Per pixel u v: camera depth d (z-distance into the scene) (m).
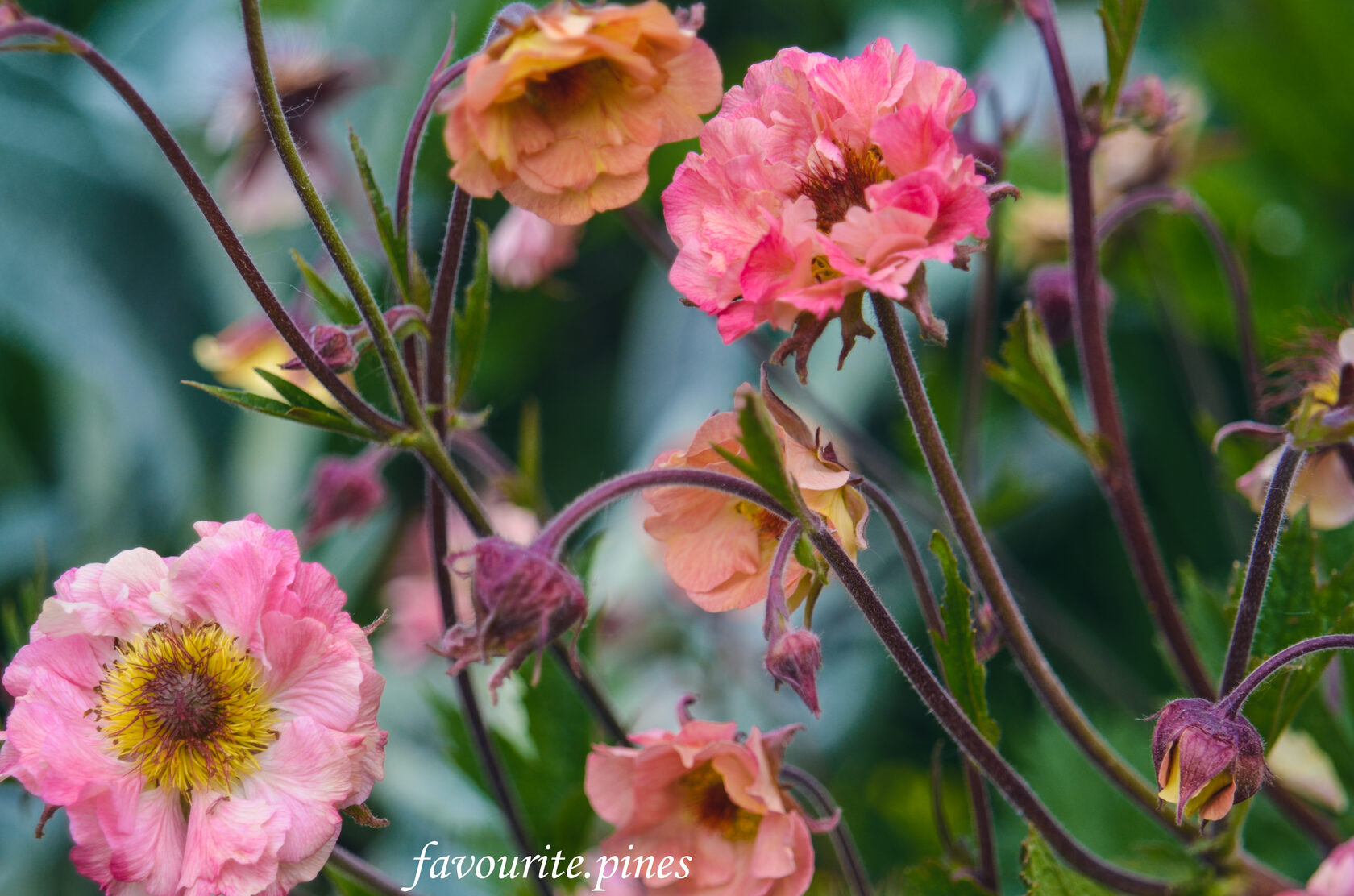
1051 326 0.76
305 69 0.79
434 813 0.83
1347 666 0.71
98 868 0.64
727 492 0.63
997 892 0.68
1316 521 0.68
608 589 0.94
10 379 1.23
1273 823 0.74
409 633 0.90
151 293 1.09
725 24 1.32
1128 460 0.70
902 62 0.63
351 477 0.75
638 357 1.16
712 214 0.63
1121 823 0.74
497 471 0.76
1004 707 0.85
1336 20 0.91
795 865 0.64
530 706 0.72
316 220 0.65
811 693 0.63
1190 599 0.72
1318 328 0.70
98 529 1.06
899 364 0.64
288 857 0.64
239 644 0.65
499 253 0.79
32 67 1.16
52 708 0.64
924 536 0.91
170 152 0.64
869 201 0.62
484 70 0.63
